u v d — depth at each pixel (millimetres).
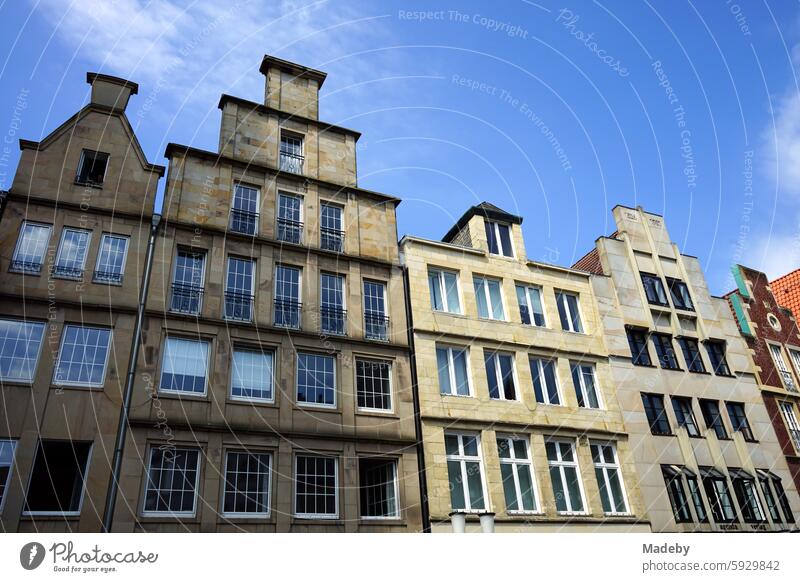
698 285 30047
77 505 14992
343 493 18047
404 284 23078
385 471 19609
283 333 19484
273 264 20594
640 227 30219
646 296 27812
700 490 23688
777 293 37062
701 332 28391
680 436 24812
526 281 25625
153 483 15922
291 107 24516
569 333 25266
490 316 24219
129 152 19906
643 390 25359
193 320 18297
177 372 17562
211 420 17188
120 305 17516
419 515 18797
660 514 22516
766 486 25453
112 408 16141
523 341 23953
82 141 19406
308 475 17984
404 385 20797
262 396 18469
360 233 23219
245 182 21781
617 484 22891
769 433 27312
